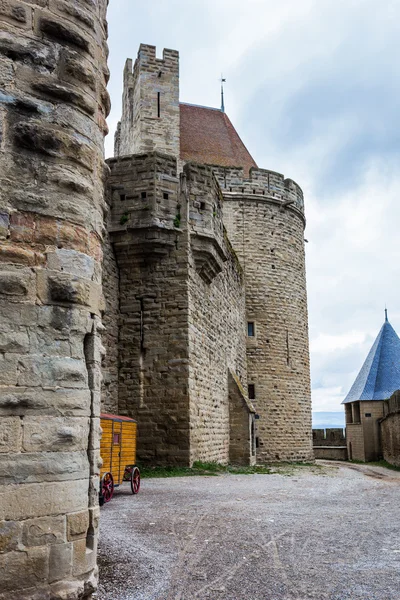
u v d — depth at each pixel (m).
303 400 32.09
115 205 17.55
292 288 32.25
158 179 17.59
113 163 17.77
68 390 4.96
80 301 5.19
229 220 31.17
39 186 5.14
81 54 5.59
